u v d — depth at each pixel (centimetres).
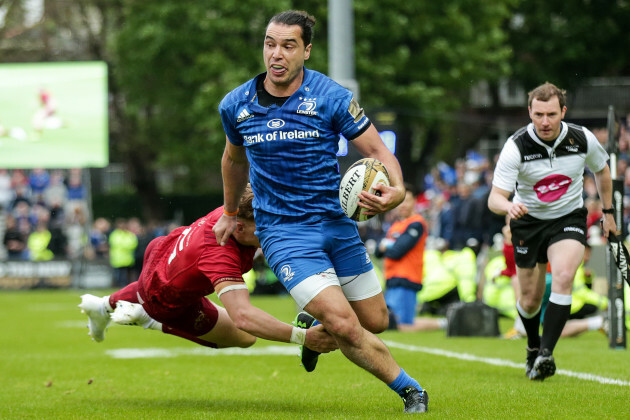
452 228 5741
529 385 2491
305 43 1933
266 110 1944
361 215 1925
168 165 12294
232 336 2359
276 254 1964
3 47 13200
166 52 10606
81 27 13075
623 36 12425
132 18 10750
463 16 10469
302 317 2116
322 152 1945
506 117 13038
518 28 12531
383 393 2450
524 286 2695
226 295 2073
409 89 10119
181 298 2225
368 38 10100
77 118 10812
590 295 4325
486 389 2419
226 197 2078
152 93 11306
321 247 1956
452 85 10738
